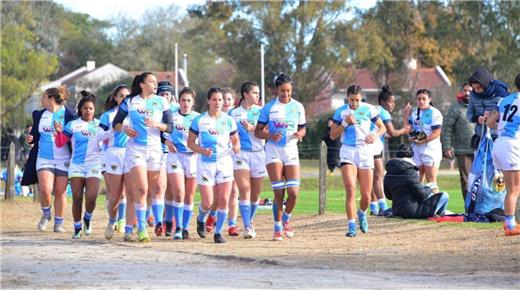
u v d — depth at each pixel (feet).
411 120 152.35
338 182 278.87
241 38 528.63
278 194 123.95
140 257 105.81
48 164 140.05
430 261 100.17
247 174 127.34
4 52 515.91
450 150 152.97
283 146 123.03
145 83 120.06
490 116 122.72
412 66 543.80
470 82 132.16
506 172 118.11
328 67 521.65
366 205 129.90
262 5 519.60
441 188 267.59
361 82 608.19
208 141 122.01
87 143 133.49
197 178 124.26
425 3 525.75
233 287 83.35
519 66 434.71
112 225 127.13
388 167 146.00
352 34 517.14
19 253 111.45
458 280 86.89
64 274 92.73
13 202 201.87
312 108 531.09
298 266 97.40
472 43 462.60
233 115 128.16
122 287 84.12
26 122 539.70
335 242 121.08
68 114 137.59
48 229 147.84
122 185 126.41
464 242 115.34
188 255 107.34
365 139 125.90
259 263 99.96
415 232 128.98
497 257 101.91
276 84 123.13
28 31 546.67
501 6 437.58
